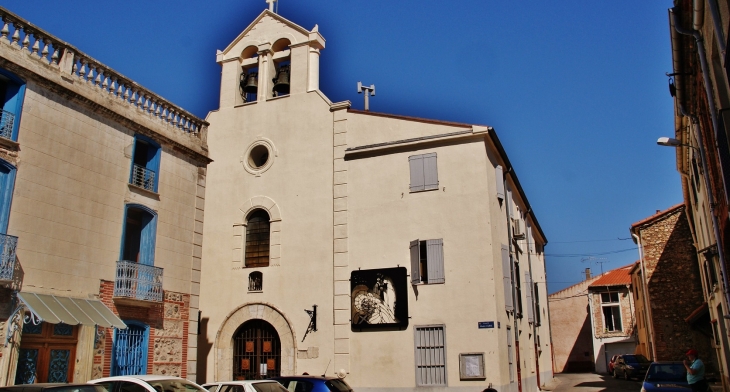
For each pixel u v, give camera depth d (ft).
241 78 84.89
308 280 71.00
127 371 50.42
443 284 64.18
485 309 61.98
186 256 59.31
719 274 59.00
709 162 46.29
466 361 61.21
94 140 50.88
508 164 76.43
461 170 66.80
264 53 83.05
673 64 42.63
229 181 79.30
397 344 64.64
